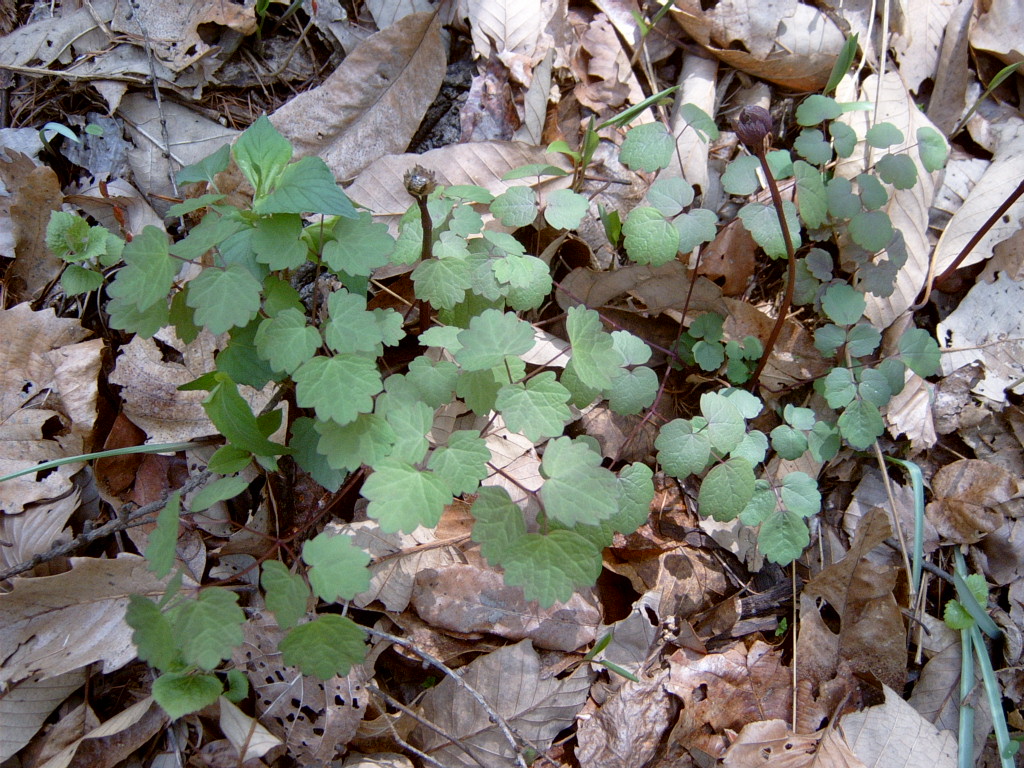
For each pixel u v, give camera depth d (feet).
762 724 0.90
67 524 0.93
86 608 0.87
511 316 0.81
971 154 1.16
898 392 0.97
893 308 1.07
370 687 0.88
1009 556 1.03
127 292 0.75
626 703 0.91
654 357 1.08
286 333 0.77
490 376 0.85
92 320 1.01
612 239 1.04
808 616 0.97
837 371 0.96
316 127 1.07
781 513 0.93
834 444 0.97
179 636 0.71
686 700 0.92
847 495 1.06
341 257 0.79
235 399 0.80
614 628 0.94
